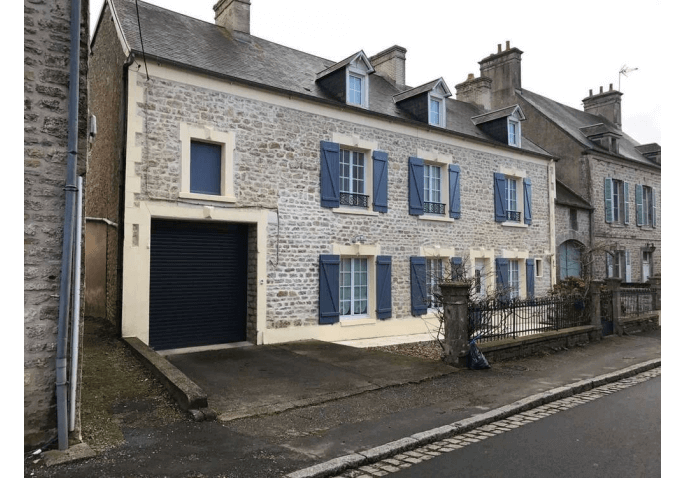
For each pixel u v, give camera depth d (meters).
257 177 10.01
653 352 10.13
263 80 10.55
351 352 9.27
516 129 16.05
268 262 10.11
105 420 5.31
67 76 4.68
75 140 4.59
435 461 4.59
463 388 7.10
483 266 14.85
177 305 9.43
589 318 11.64
